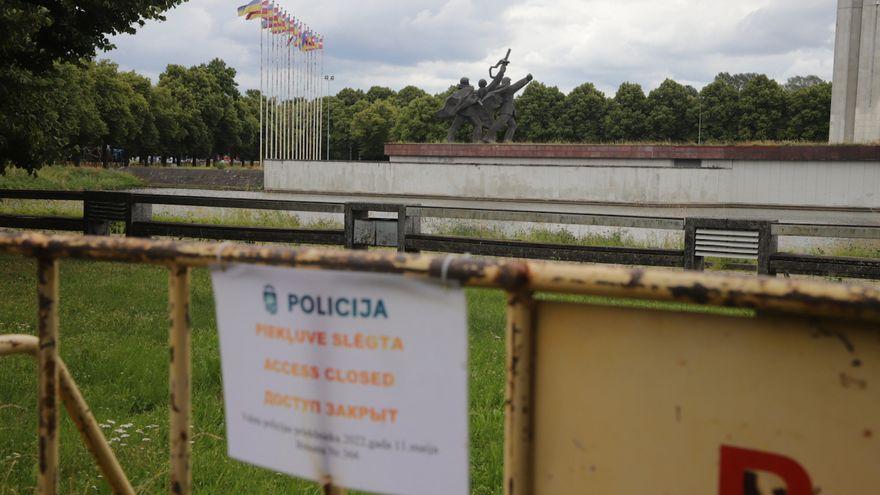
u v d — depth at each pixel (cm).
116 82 6938
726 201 3475
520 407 158
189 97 8888
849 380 138
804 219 2748
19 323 725
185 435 189
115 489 256
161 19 1248
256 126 10669
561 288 149
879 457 137
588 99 8750
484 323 754
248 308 182
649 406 152
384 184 3941
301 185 4131
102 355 600
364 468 174
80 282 941
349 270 165
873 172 3328
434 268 157
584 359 156
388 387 169
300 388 178
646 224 951
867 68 4144
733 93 8388
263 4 5372
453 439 165
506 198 3672
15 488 374
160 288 912
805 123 8075
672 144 3662
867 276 850
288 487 383
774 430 143
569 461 159
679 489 151
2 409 480
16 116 1236
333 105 11925
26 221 1266
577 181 3509
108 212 1216
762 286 134
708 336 147
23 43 1109
